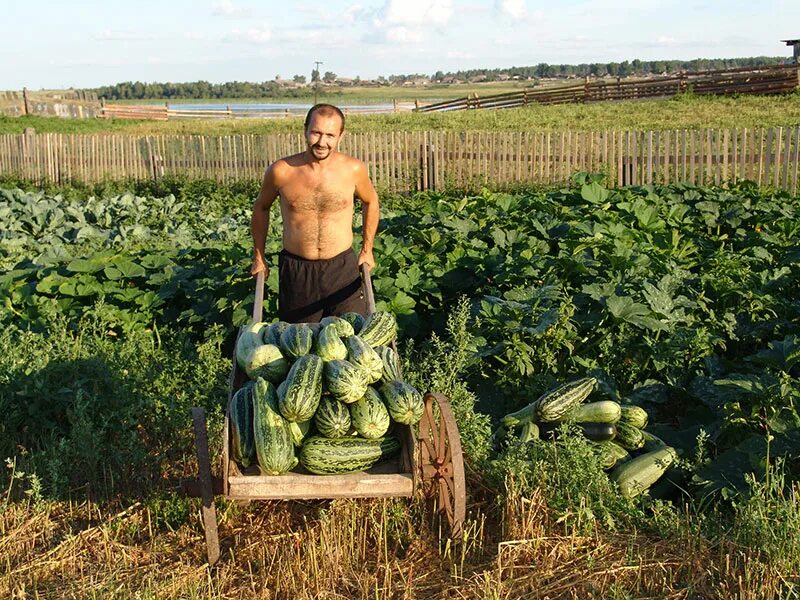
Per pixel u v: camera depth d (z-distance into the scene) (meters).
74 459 5.73
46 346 7.14
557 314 6.85
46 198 18.05
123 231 13.62
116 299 8.59
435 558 4.80
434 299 8.46
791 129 17.64
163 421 6.26
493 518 5.18
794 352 6.14
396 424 4.77
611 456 5.65
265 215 6.41
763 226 11.77
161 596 4.43
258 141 22.17
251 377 4.84
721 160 18.72
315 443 4.53
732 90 43.47
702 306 7.63
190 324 8.28
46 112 55.09
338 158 6.29
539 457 5.30
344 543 4.82
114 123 50.06
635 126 33.34
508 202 12.14
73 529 5.20
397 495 4.48
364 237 6.66
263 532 5.08
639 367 6.95
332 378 4.56
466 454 5.60
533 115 40.91
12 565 4.82
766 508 4.76
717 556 4.68
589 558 4.59
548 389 6.51
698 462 5.46
